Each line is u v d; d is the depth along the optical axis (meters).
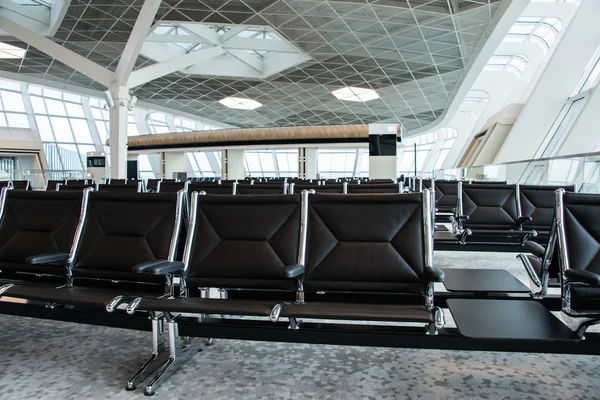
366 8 12.43
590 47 14.92
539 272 2.85
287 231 2.52
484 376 2.42
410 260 2.33
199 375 2.43
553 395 2.20
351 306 2.11
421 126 32.81
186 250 2.57
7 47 16.12
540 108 15.77
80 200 2.93
